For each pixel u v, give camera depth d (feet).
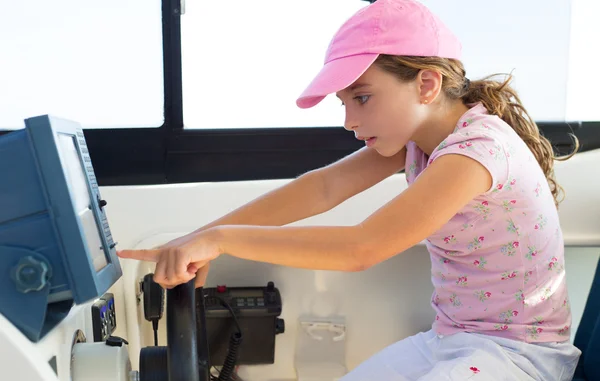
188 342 2.51
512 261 3.61
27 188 2.25
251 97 5.54
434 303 4.10
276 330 5.59
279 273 5.69
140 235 4.75
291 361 5.80
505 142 3.37
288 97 5.59
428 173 3.15
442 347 3.78
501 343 3.54
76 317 2.86
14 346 2.23
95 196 2.83
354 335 5.83
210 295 5.39
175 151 5.46
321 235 2.96
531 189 3.53
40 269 2.24
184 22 5.28
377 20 3.36
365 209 5.18
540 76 5.82
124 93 5.32
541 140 3.92
